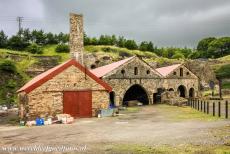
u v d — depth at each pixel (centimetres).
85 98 2495
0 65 5581
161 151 1053
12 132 1758
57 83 2373
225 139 1237
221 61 7850
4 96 5034
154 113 2859
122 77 4381
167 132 1522
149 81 4644
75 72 2459
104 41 10400
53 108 2345
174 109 3303
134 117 2481
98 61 7194
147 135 1448
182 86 5225
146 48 11194
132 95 5034
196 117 2264
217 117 2191
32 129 1859
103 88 2575
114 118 2411
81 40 3431
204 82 6425
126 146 1175
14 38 8788
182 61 7306
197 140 1242
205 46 14525
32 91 2269
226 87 6450
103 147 1172
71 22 3403
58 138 1452
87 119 2356
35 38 9875
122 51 9319
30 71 6247
